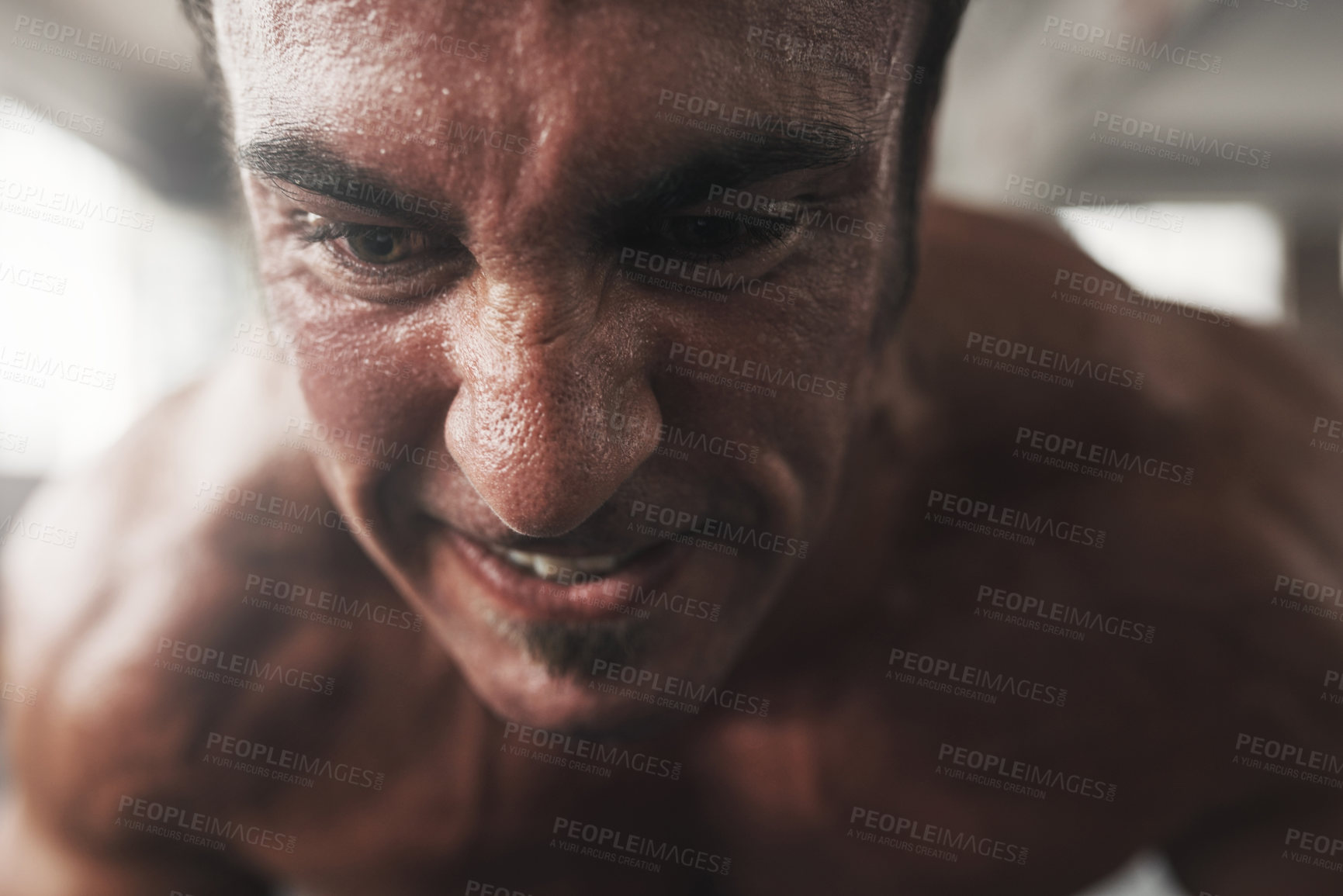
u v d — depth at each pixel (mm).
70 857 864
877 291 504
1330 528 871
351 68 326
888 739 839
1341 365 1165
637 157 322
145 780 821
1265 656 804
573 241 340
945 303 827
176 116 3686
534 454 362
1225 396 889
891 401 744
